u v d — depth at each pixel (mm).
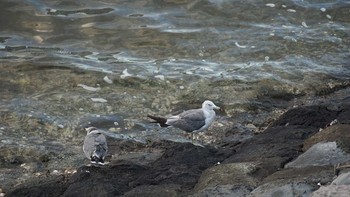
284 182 11828
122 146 15547
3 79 18344
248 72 19016
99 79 18438
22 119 16484
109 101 17484
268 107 17562
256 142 14688
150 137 16016
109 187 12695
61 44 20703
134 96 17766
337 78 19000
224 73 18922
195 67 19297
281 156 13539
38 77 18484
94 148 13562
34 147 15391
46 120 16500
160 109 17328
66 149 15445
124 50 20375
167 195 12234
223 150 14594
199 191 12148
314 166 12586
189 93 17969
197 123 15188
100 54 20062
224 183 12359
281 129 15305
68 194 12594
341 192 11141
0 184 13883
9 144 15438
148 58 19891
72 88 18047
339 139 13117
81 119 16672
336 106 16953
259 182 12312
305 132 14891
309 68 19406
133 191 12438
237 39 20953
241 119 16969
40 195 12891
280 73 19016
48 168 14664
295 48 20469
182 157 14219
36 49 20297
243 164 13008
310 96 18203
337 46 20734
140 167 13688
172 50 20375
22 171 14492
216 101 17656
